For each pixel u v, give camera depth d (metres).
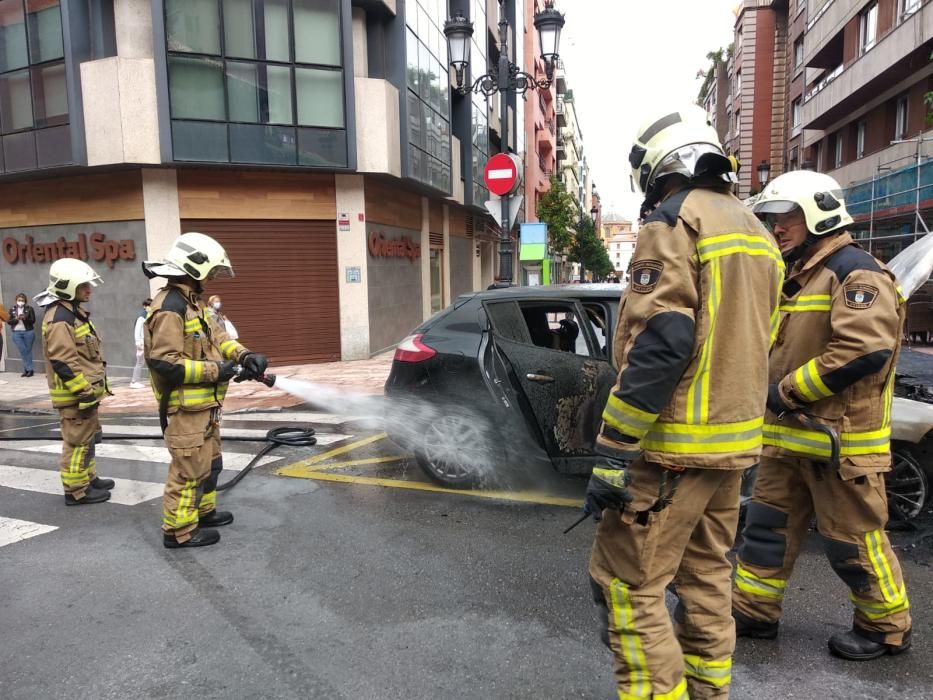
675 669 2.08
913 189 13.59
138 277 13.49
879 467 2.59
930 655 2.78
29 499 5.20
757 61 32.34
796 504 2.85
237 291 13.91
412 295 17.97
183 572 3.76
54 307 4.82
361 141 14.26
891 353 2.46
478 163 23.28
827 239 2.70
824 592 3.36
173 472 4.07
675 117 2.14
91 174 13.59
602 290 4.79
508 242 10.12
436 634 3.04
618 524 2.08
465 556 3.88
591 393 4.50
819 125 23.88
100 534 4.40
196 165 13.02
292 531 4.34
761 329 2.03
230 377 4.16
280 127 13.42
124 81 12.51
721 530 2.22
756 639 2.94
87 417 4.99
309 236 14.42
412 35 15.77
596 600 2.20
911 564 3.65
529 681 2.67
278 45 13.32
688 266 1.92
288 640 3.02
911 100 17.45
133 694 2.64
